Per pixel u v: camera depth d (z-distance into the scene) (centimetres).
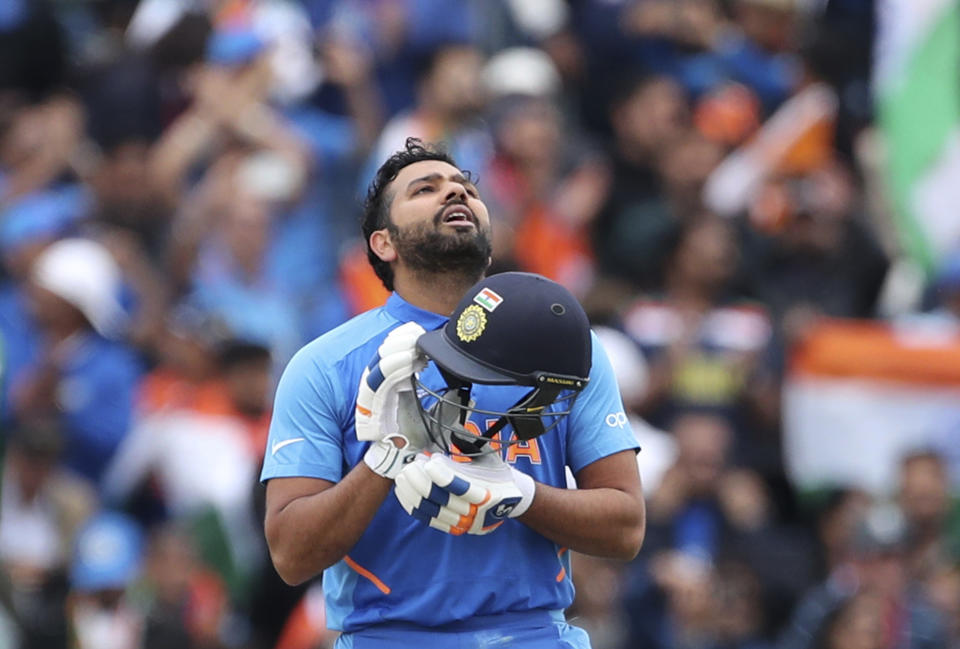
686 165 3712
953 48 3700
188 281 3331
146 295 3300
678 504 3045
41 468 2945
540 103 3641
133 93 3559
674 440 3117
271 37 3666
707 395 3259
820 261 3631
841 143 3922
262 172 3475
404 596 1414
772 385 3294
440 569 1409
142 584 2839
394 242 1464
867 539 3016
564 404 1455
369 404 1328
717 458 3064
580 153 3734
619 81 4006
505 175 3584
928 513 3094
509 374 1303
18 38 3825
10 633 2789
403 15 3872
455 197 1453
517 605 1423
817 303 3562
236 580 2895
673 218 3528
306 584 2858
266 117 3584
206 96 3575
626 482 1449
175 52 3666
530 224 3541
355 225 3578
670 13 4078
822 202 3694
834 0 4150
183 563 2817
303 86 3703
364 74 3822
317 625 2767
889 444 3272
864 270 3659
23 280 3312
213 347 3136
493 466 1344
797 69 4144
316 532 1355
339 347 1450
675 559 2956
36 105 3838
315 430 1426
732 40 4178
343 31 3922
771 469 3259
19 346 3172
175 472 3038
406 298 1470
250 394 3077
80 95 3772
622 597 2908
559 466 1462
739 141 3928
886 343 3291
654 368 3259
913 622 2914
